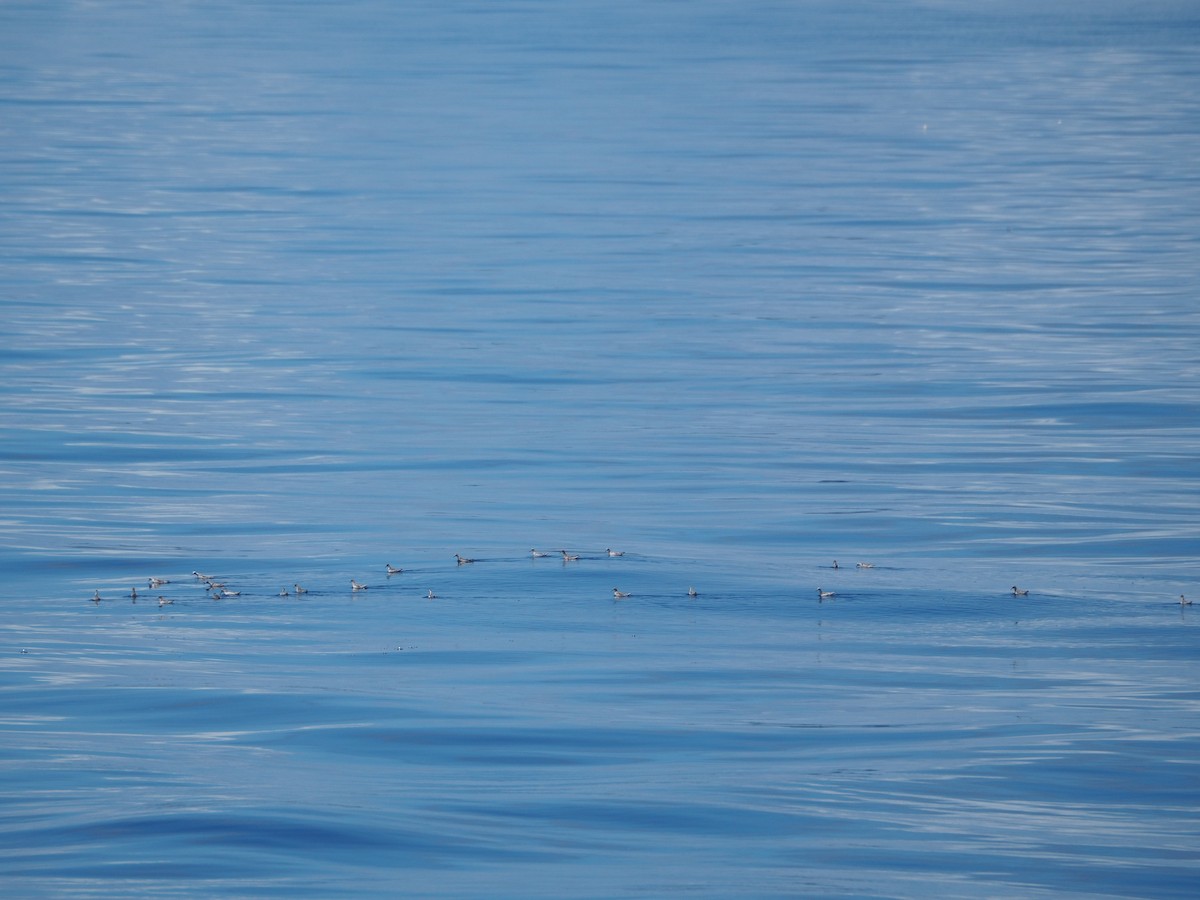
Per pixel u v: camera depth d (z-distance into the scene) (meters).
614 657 102.44
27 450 157.12
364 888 66.75
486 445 160.75
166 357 196.50
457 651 103.44
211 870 68.25
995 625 110.56
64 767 81.00
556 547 129.00
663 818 75.00
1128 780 81.12
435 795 77.38
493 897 66.25
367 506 140.62
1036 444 161.62
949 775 81.44
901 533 133.75
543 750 84.38
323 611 112.69
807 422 170.00
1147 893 68.81
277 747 84.56
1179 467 153.38
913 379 187.62
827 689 96.44
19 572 122.19
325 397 179.25
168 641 105.56
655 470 152.50
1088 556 127.88
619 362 195.62
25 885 66.88
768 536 132.75
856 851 71.81
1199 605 115.31
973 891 68.31
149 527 134.12
